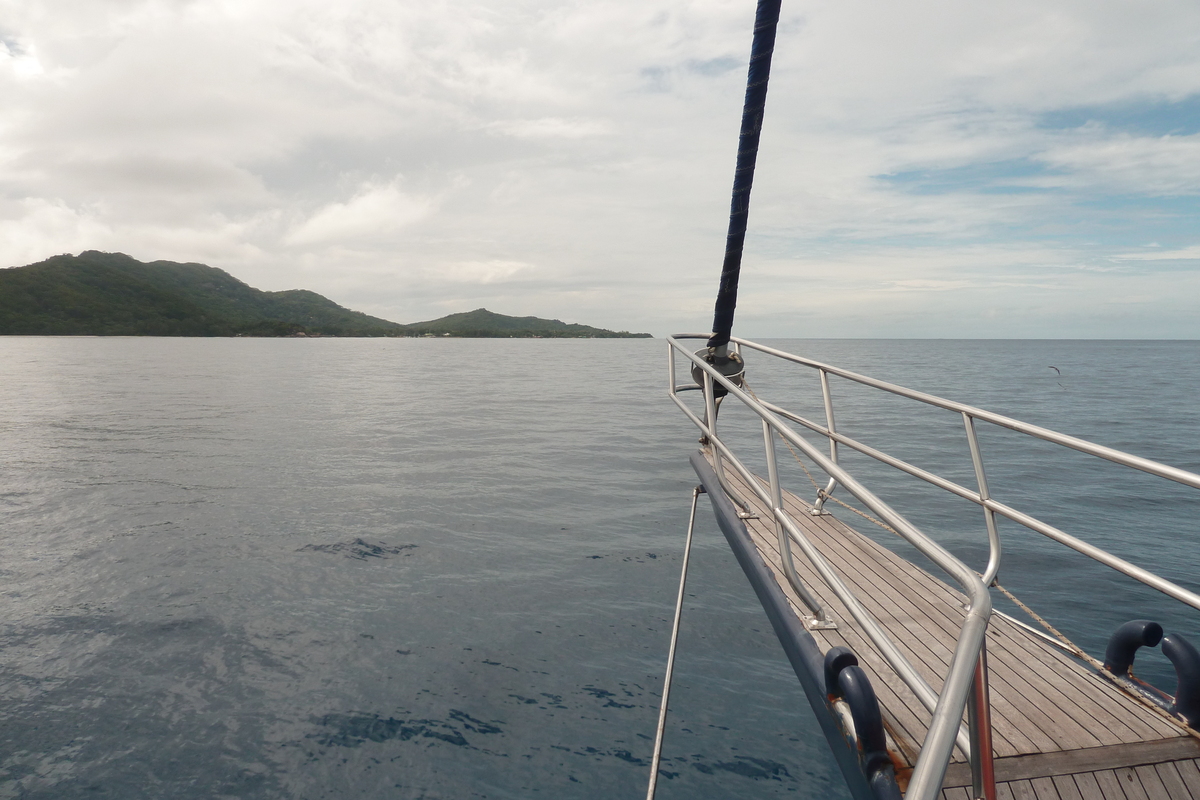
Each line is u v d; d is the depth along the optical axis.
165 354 86.38
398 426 20.27
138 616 6.26
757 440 17.53
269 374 47.84
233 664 5.37
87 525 9.23
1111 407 24.73
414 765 4.15
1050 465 13.68
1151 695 2.88
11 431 18.41
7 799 3.83
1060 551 8.12
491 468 13.64
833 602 3.71
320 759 4.20
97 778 4.01
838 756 2.74
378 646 5.69
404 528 9.16
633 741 4.42
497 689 5.04
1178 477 2.23
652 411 25.06
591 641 5.82
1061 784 2.38
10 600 6.64
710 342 5.67
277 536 8.75
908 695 2.82
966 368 54.47
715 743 4.41
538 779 4.05
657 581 7.23
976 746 1.85
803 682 3.16
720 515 5.14
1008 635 3.49
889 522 2.10
